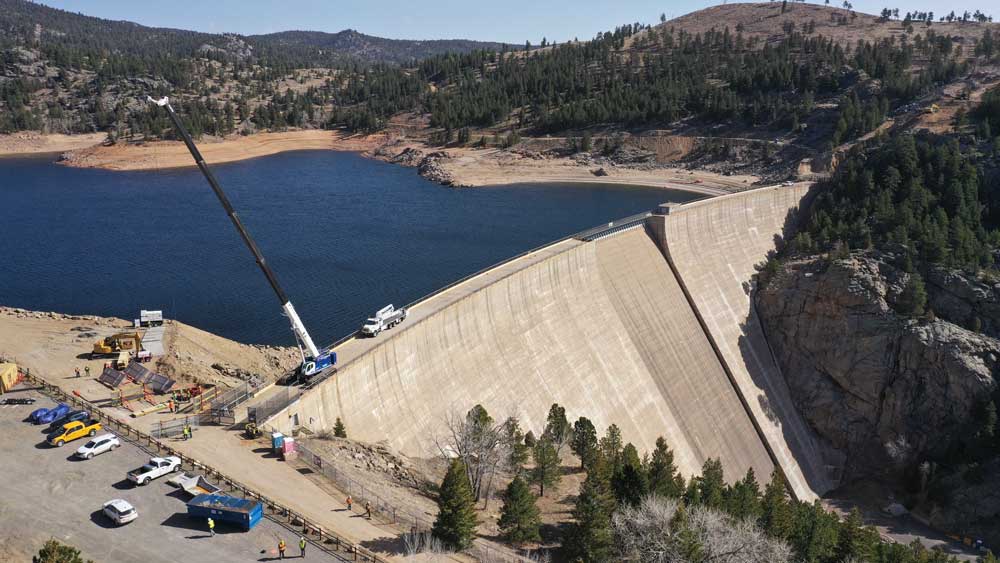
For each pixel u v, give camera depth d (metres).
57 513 47.00
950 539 101.38
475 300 89.12
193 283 141.62
